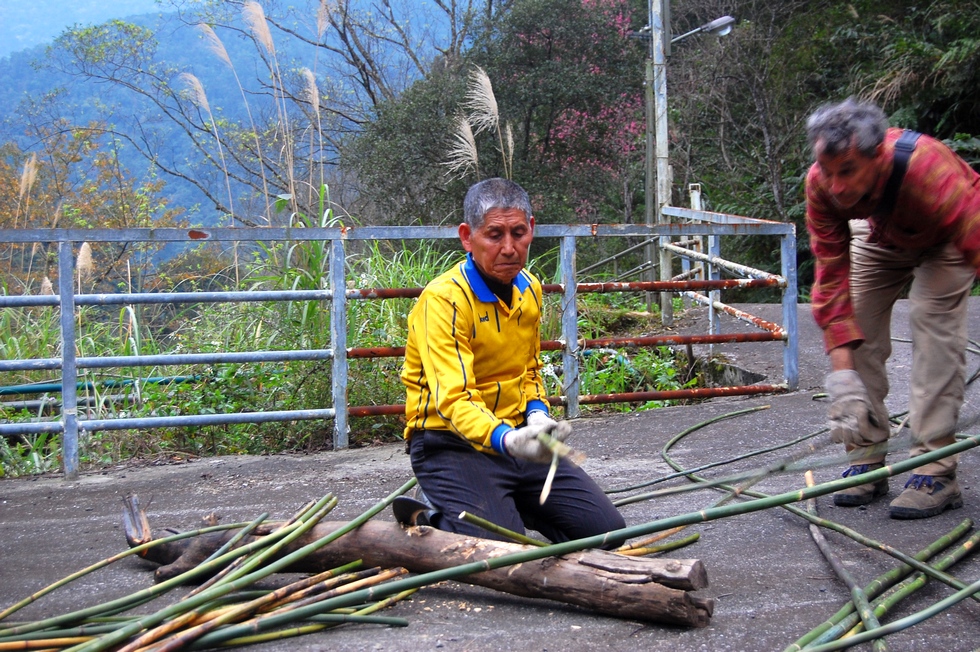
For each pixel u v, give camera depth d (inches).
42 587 127.2
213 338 241.0
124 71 765.9
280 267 238.2
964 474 163.8
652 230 222.7
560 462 121.6
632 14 711.7
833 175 120.7
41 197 647.1
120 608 107.1
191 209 745.0
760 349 305.0
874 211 128.3
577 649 100.3
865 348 146.8
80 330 245.4
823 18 616.4
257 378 231.9
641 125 636.7
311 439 222.7
